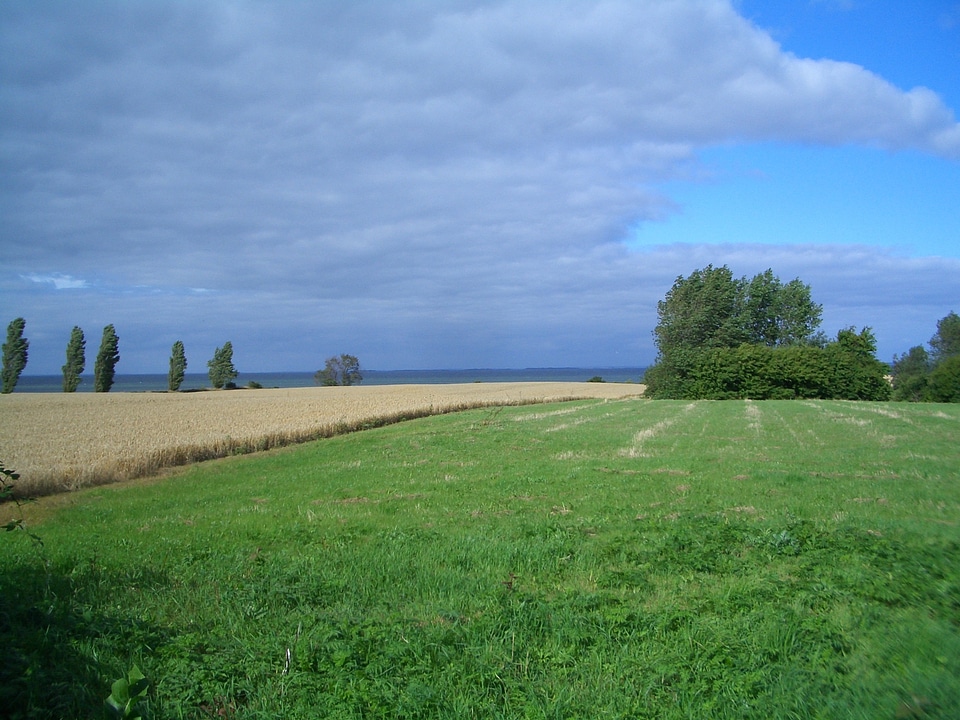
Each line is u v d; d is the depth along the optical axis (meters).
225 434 32.19
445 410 50.09
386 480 17.91
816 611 6.79
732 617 6.61
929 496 13.45
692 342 85.25
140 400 64.94
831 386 65.44
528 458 21.94
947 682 5.04
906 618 6.45
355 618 6.70
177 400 64.69
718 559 8.75
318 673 5.57
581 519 11.77
